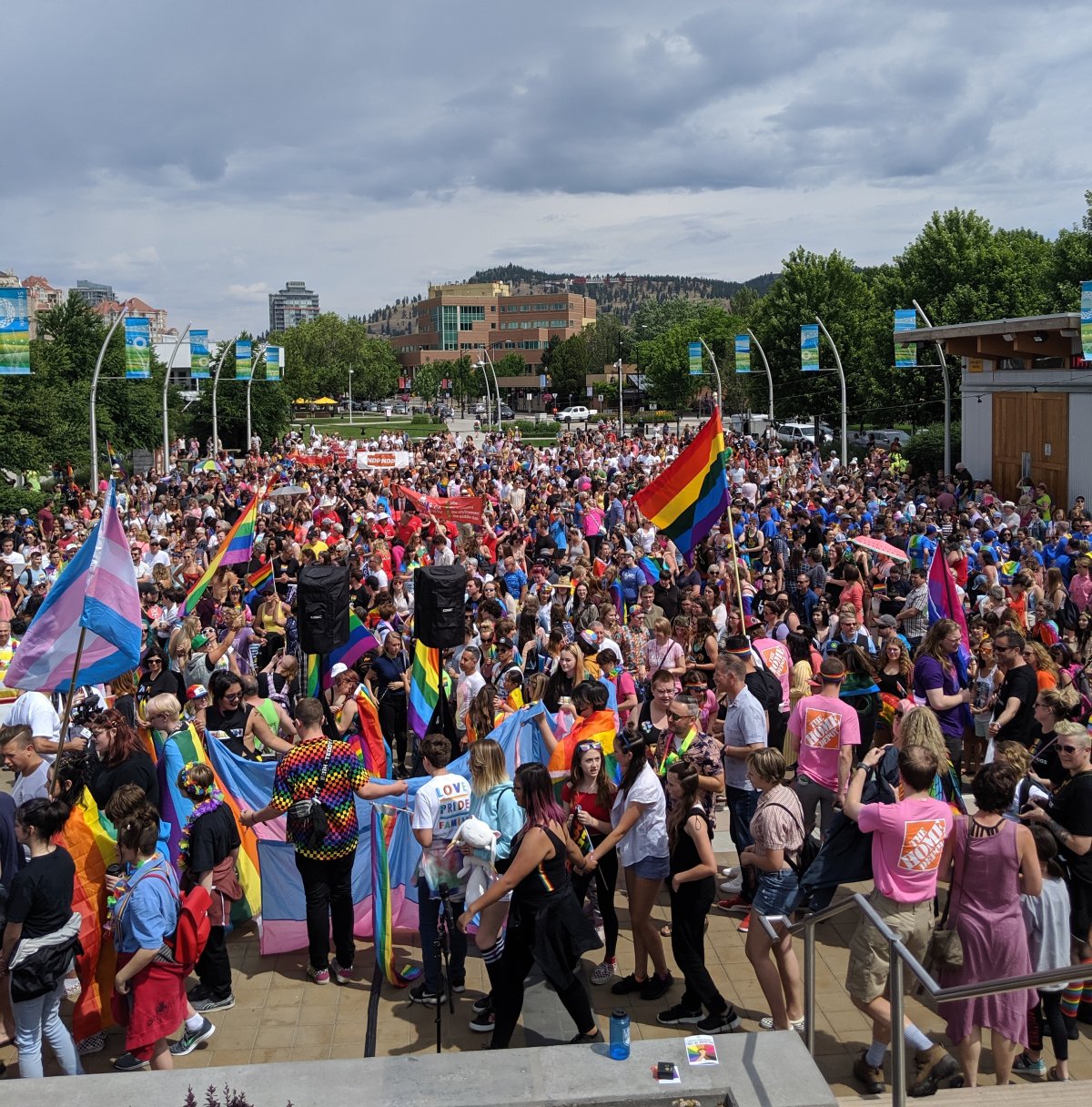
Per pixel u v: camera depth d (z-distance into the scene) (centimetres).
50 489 4791
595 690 824
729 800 860
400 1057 559
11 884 609
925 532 2052
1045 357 3130
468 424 11812
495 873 657
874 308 5797
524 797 620
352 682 989
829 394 5822
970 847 593
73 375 5606
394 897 809
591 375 14625
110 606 760
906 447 4262
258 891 852
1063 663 1081
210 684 917
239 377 5072
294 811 736
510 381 16388
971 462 3447
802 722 813
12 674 800
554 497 2858
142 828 624
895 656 994
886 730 932
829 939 745
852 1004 629
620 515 2678
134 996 630
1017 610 1395
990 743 945
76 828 681
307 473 3931
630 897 724
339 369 15575
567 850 642
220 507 3122
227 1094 519
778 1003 650
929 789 621
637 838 707
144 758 786
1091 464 2848
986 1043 585
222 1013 718
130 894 620
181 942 636
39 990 604
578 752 745
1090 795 636
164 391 4891
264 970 783
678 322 16725
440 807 689
